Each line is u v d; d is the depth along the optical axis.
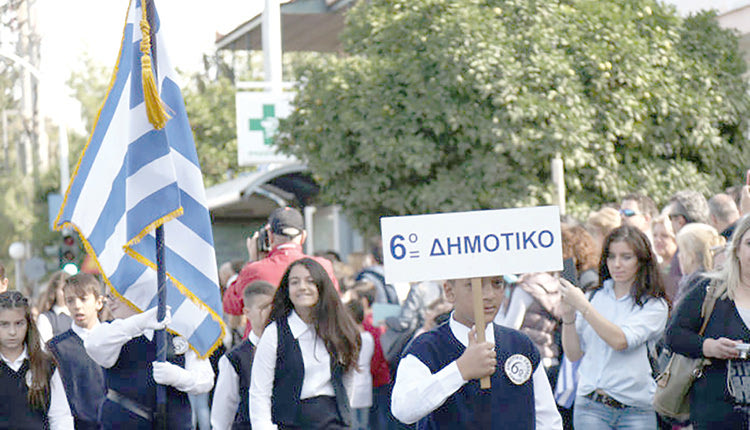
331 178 18.45
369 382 11.23
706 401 6.74
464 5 17.64
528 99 16.67
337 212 28.48
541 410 5.62
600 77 17.06
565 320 8.09
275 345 7.44
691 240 8.16
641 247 7.83
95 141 8.13
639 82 17.11
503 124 16.86
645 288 7.86
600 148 17.16
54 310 11.09
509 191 17.16
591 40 17.38
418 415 5.30
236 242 29.59
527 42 17.09
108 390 7.63
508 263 5.51
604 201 17.50
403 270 5.49
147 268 8.05
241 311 9.97
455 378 5.23
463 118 17.14
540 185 17.12
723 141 17.83
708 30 18.23
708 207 9.56
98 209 8.05
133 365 7.59
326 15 28.72
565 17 17.45
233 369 8.10
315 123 18.19
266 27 22.81
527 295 8.98
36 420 7.44
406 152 17.34
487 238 5.52
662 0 18.16
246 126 21.31
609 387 7.82
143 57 7.42
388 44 18.12
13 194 46.81
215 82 44.56
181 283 7.98
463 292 5.52
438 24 17.45
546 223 5.55
